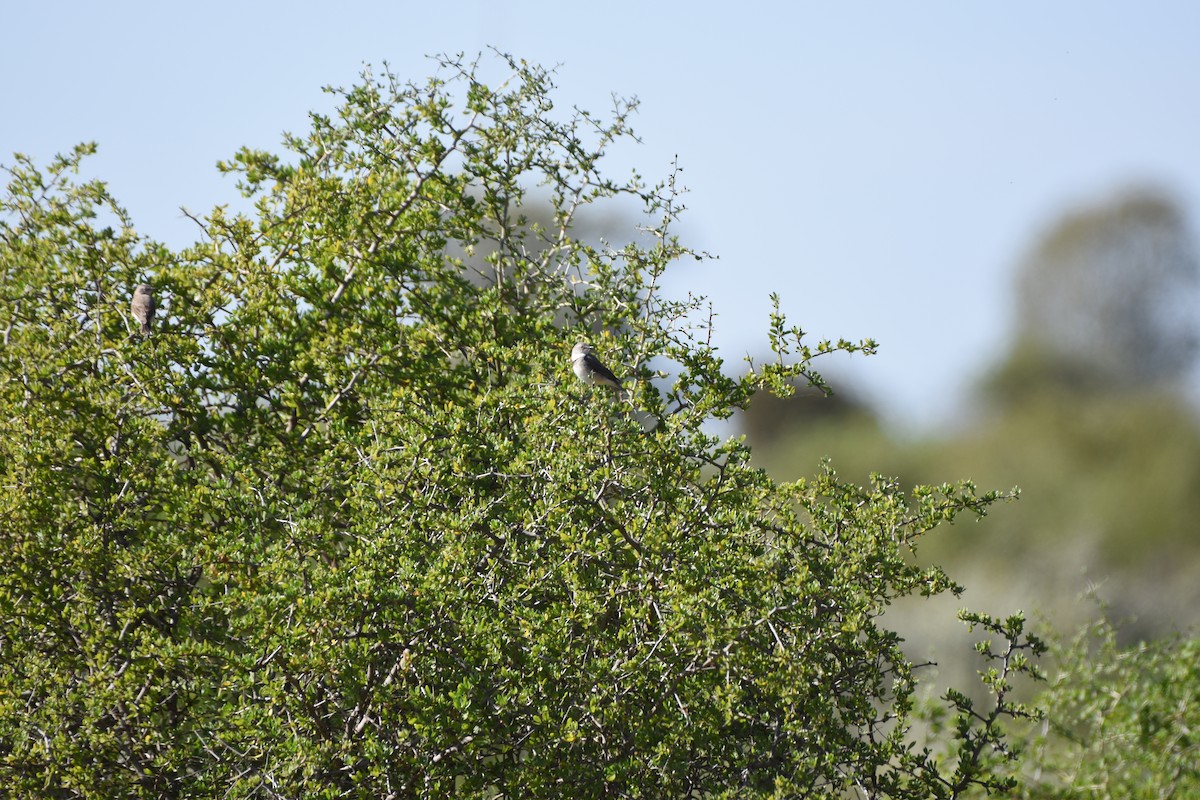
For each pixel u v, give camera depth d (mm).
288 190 32531
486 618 23234
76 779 24391
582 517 25281
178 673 26000
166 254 32250
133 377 28609
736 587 23312
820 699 23594
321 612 22422
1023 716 25406
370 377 30875
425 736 22250
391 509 24953
